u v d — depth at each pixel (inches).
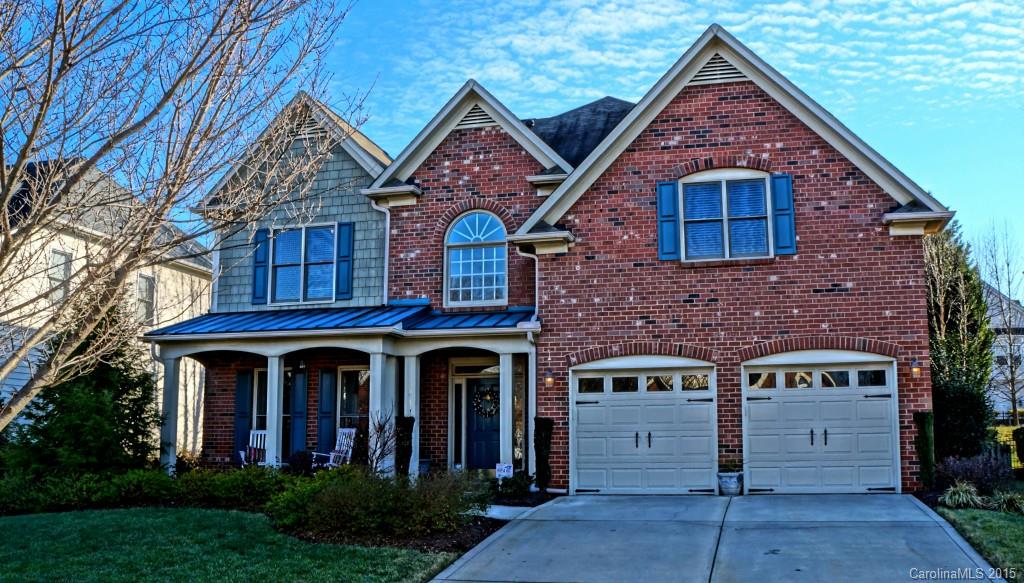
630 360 642.8
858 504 546.3
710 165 650.8
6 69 275.6
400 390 735.7
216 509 573.0
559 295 661.3
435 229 759.1
